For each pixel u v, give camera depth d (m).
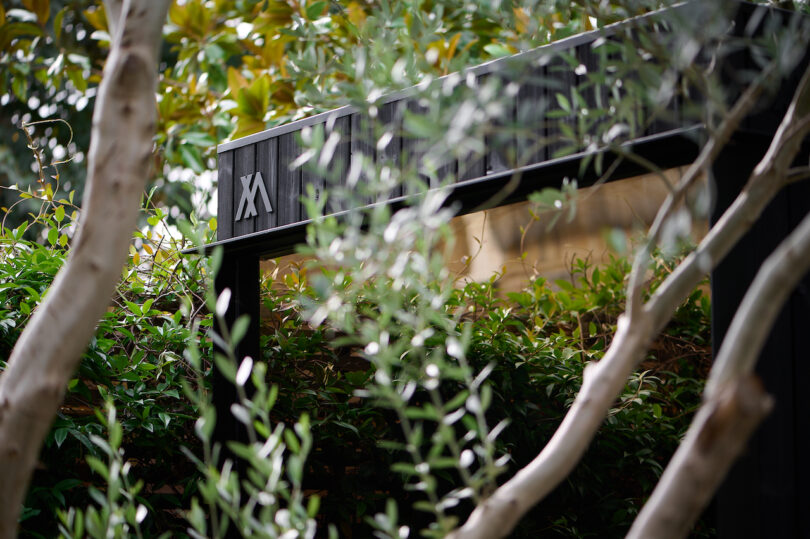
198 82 4.38
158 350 2.74
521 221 3.04
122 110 1.08
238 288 2.59
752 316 0.87
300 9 3.76
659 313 1.10
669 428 3.25
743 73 1.49
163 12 1.12
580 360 3.26
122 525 1.35
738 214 1.11
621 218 2.56
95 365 2.57
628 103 1.29
